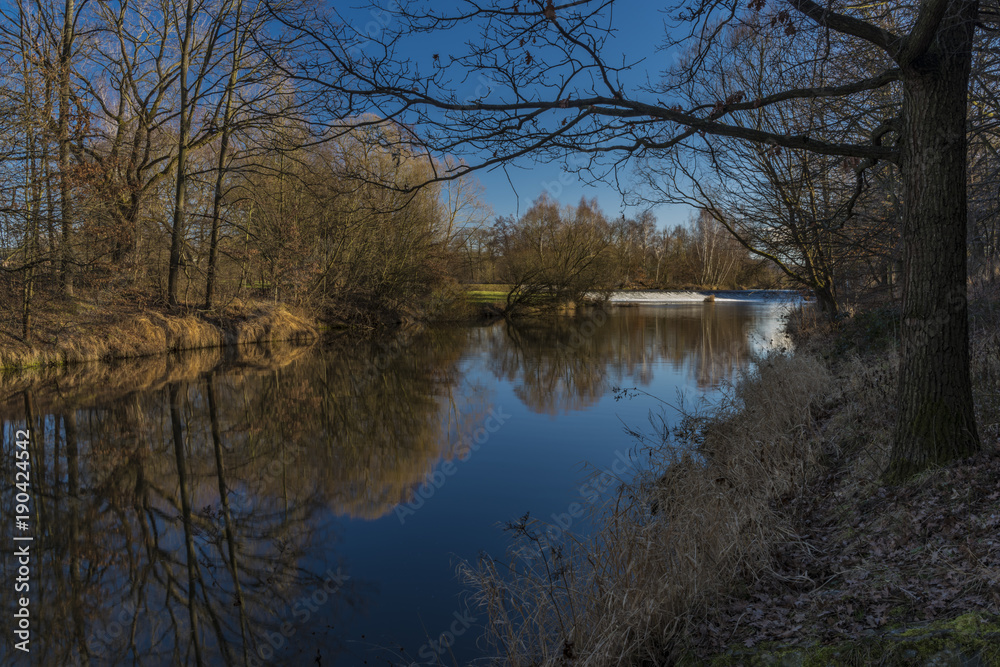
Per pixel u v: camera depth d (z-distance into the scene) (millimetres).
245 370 16188
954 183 3994
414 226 26250
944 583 2986
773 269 15172
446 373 15812
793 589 3527
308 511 6625
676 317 31953
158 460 8617
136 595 4895
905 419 4238
